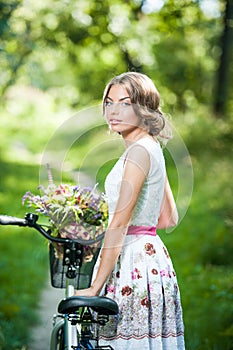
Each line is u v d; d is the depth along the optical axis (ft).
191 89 90.22
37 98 107.14
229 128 62.64
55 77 109.60
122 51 90.33
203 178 56.44
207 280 32.60
